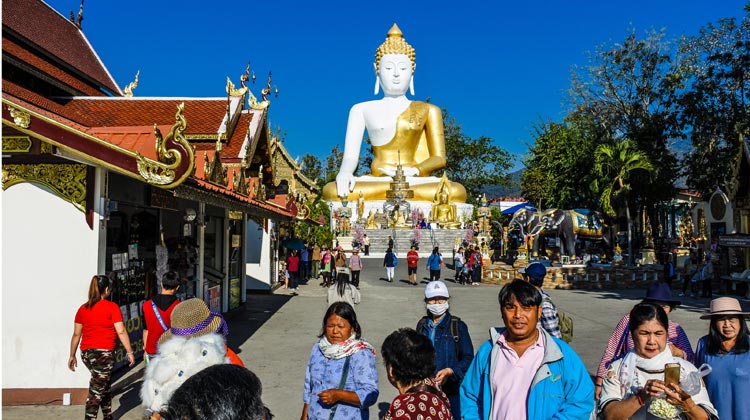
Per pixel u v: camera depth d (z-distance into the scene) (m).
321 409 5.03
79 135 7.50
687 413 3.91
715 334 4.95
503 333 4.36
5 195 8.48
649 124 38.94
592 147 43.00
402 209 49.25
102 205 8.58
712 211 29.58
